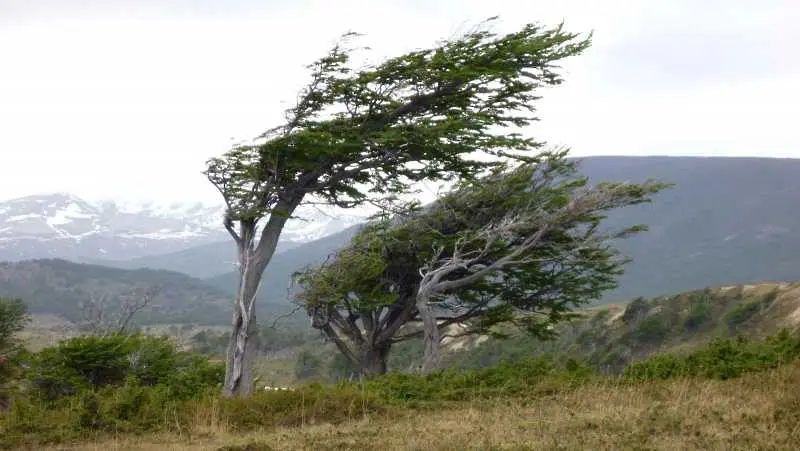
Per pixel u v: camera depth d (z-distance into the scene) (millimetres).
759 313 63406
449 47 25250
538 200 35562
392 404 17031
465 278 33375
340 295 34812
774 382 14172
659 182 34250
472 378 19500
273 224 23688
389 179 26625
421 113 26203
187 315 167125
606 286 38156
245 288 22891
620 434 10453
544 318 40094
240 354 22453
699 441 9789
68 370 26734
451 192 35031
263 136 22828
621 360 57469
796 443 9336
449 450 10289
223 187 23266
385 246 35156
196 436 14398
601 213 37750
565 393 16016
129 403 16500
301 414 15609
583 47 26391
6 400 25391
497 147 26281
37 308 171500
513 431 11555
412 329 41844
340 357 50344
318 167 24328
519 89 25953
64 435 15102
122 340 28406
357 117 25125
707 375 17281
